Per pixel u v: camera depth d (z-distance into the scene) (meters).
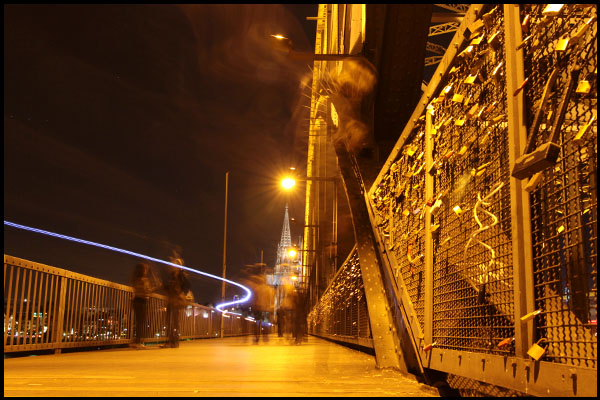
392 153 6.20
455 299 3.73
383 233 6.51
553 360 2.42
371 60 9.04
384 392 4.19
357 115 9.53
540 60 2.63
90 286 11.00
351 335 10.55
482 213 3.31
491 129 3.21
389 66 9.16
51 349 9.59
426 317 4.43
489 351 3.14
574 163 2.31
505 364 2.79
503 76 3.05
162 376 5.54
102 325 11.57
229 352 10.77
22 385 4.68
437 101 4.14
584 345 2.18
